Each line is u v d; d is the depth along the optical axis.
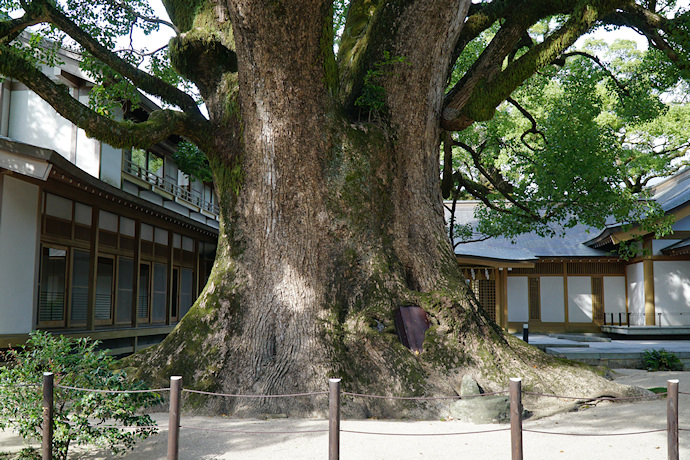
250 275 8.02
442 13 7.97
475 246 23.62
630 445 5.48
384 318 7.73
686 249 19.05
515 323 23.73
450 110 8.98
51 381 4.75
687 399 7.85
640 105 12.85
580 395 7.89
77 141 13.88
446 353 7.78
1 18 9.84
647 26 9.39
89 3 10.30
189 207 20.58
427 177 8.90
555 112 13.52
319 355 7.39
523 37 10.92
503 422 6.70
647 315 21.14
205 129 8.70
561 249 23.33
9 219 10.24
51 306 11.65
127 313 14.84
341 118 8.30
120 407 4.98
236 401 7.23
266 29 7.09
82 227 12.77
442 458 5.05
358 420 6.84
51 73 13.84
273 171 7.96
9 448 5.46
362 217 8.16
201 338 7.82
